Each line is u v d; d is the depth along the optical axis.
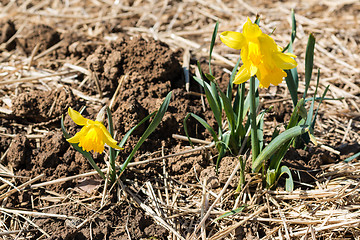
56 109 1.21
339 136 1.21
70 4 1.77
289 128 1.08
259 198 1.10
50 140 1.15
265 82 0.97
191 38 1.50
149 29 1.54
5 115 1.21
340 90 1.30
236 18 1.63
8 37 1.41
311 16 1.65
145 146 1.16
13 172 1.14
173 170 1.14
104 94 1.25
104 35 1.47
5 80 1.29
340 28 1.56
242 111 1.11
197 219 1.09
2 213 1.10
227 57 1.38
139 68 1.24
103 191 1.11
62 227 1.07
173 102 1.19
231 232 1.07
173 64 1.23
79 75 1.29
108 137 1.01
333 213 1.07
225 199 1.10
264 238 1.06
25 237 1.06
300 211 1.09
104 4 1.76
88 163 1.13
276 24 1.58
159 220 1.08
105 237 1.07
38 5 1.76
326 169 1.15
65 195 1.12
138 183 1.13
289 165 1.12
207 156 1.15
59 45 1.37
